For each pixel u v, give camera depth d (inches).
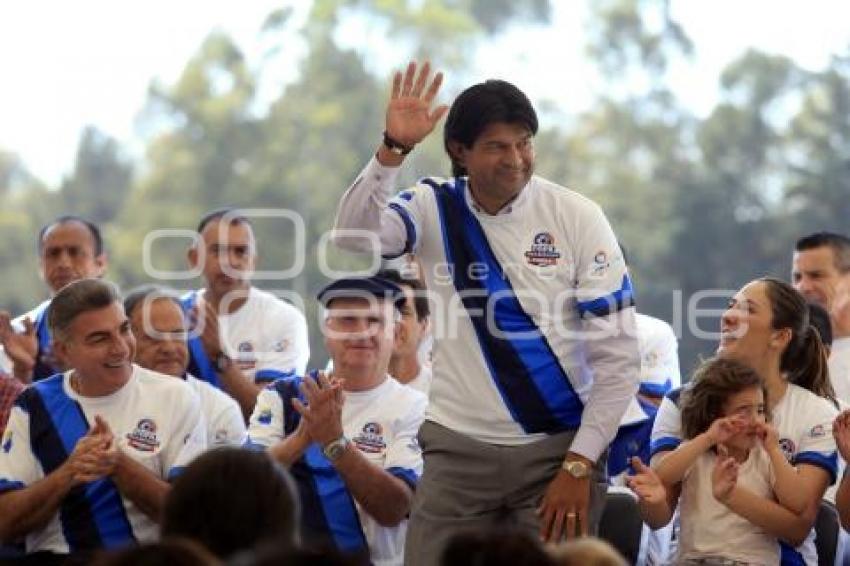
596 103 1376.7
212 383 388.8
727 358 314.5
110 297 318.7
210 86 1498.5
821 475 310.5
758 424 304.3
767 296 320.8
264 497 205.5
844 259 398.6
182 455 319.9
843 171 1217.4
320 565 166.7
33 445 318.7
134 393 322.0
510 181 280.7
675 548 335.0
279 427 331.6
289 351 417.4
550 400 286.7
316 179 1391.5
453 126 282.8
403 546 327.9
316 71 1425.9
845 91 1248.8
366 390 334.3
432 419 292.5
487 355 287.0
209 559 174.4
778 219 1217.4
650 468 307.9
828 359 355.6
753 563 306.2
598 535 310.2
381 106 1406.3
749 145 1261.1
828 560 323.3
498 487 287.1
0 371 381.4
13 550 315.9
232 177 1446.9
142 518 315.6
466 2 1461.6
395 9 1422.2
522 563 178.9
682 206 1238.9
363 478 316.2
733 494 302.4
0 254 1518.2
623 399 284.2
